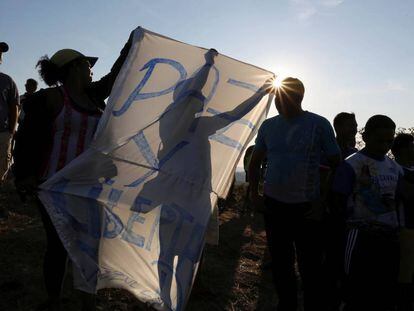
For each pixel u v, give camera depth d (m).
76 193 2.99
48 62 3.47
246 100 3.64
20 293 4.04
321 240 3.75
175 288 3.15
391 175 3.50
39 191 2.95
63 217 2.95
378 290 3.37
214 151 3.60
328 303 4.13
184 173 3.33
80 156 3.00
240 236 7.76
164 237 3.22
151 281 3.17
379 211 3.42
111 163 3.10
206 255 6.25
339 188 3.49
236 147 3.67
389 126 3.47
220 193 3.66
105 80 3.60
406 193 3.61
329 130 3.71
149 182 3.21
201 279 4.70
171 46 3.32
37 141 3.31
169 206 3.25
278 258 3.78
